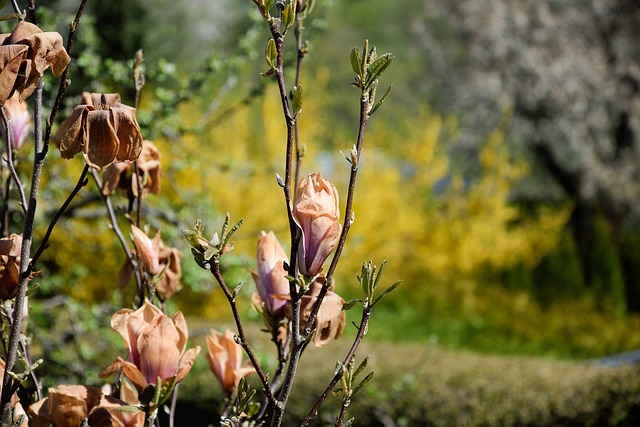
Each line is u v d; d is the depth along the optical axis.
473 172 17.08
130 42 5.32
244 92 4.29
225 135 7.48
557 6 16.08
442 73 17.56
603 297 12.29
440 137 16.94
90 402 1.15
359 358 5.46
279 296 1.30
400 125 20.06
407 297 11.70
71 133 1.10
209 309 7.54
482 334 10.86
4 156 1.52
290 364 1.21
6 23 3.34
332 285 1.31
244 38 3.86
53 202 3.85
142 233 1.48
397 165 12.45
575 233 16.11
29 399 1.38
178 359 1.13
